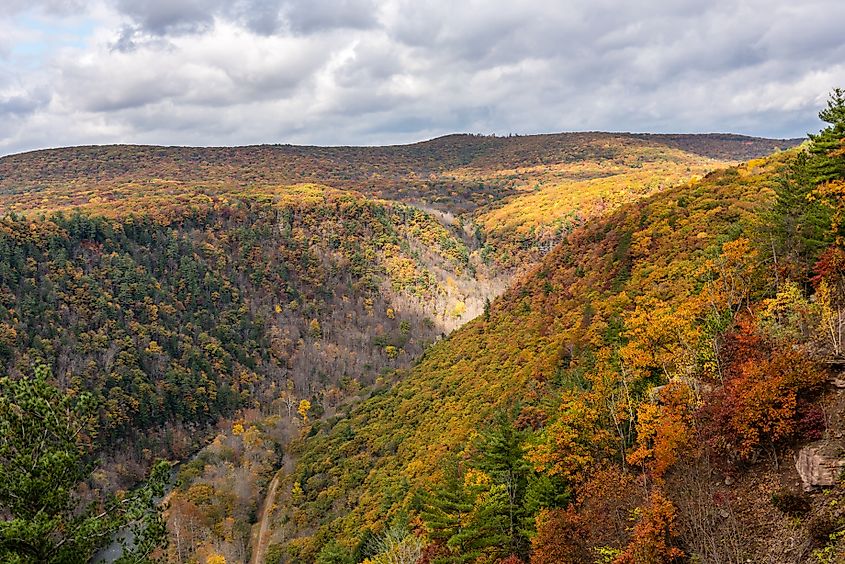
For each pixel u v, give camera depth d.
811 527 21.62
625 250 67.31
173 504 76.81
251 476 92.06
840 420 23.92
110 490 94.00
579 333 55.91
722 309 36.69
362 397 113.19
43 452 18.19
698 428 28.34
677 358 34.03
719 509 24.45
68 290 129.12
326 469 81.19
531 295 82.44
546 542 28.17
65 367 112.00
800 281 35.09
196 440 118.88
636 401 33.78
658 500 25.56
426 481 50.97
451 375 82.19
